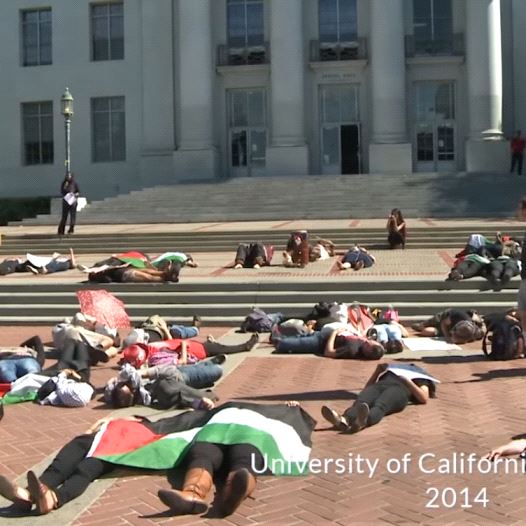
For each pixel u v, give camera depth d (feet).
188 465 18.56
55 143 131.64
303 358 35.40
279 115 118.21
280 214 97.09
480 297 45.78
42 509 16.99
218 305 47.50
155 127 126.72
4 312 49.01
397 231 68.44
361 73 121.39
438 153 121.29
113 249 75.97
